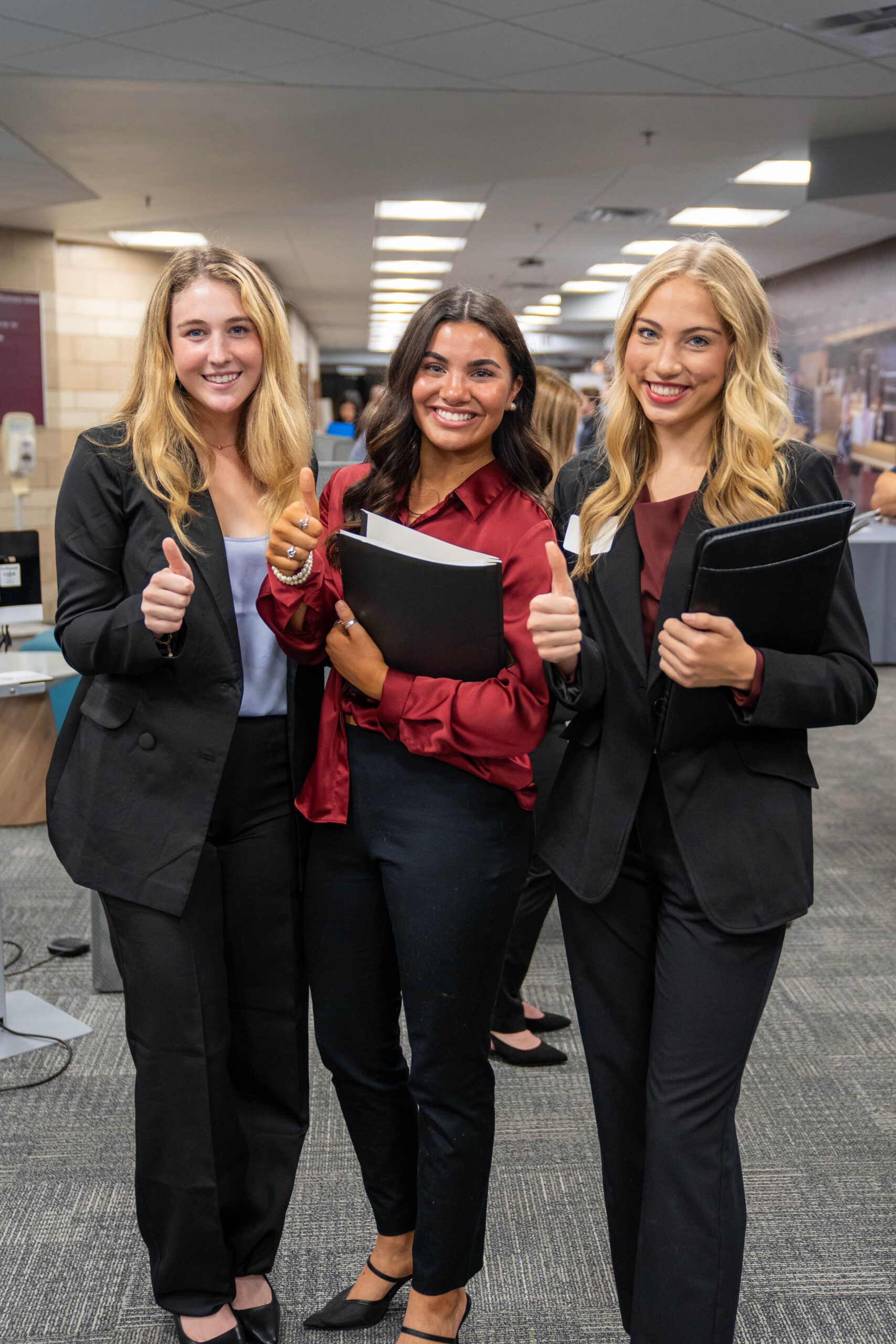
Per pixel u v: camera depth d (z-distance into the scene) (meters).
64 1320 1.75
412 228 10.94
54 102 5.96
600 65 5.46
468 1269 1.60
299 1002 1.73
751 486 1.34
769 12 4.76
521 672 1.46
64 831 1.61
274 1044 1.74
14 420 5.56
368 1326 1.73
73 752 1.64
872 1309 1.78
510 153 7.15
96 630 1.48
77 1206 2.04
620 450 1.43
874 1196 2.08
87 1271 1.87
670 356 1.35
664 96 6.04
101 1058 2.58
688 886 1.37
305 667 1.65
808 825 1.39
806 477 1.36
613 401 1.46
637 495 1.43
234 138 6.70
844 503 1.28
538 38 5.05
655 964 1.46
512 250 12.37
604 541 1.43
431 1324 1.58
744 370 1.36
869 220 10.42
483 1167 1.58
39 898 3.53
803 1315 1.77
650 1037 1.43
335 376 32.78
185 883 1.53
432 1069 1.53
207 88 5.72
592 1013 1.49
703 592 1.24
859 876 3.77
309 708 1.66
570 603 1.33
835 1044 2.67
